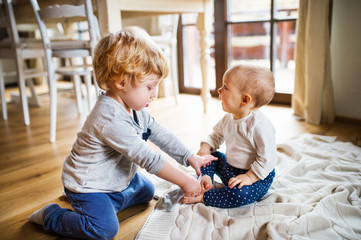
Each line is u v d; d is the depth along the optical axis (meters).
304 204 0.90
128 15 1.87
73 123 2.05
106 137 0.79
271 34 2.17
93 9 1.60
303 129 1.70
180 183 0.83
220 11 2.39
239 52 4.68
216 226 0.83
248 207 0.90
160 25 2.63
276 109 2.14
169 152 0.97
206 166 1.01
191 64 3.22
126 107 0.84
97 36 1.76
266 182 0.92
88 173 0.83
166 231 0.83
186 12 1.87
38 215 0.88
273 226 0.79
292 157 1.30
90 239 0.80
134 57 0.75
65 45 1.67
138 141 0.80
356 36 1.69
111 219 0.80
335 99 1.85
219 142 1.08
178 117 2.05
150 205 1.00
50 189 1.14
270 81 0.89
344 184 0.99
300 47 1.80
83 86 3.51
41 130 1.92
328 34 1.68
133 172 0.91
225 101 0.92
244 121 0.92
